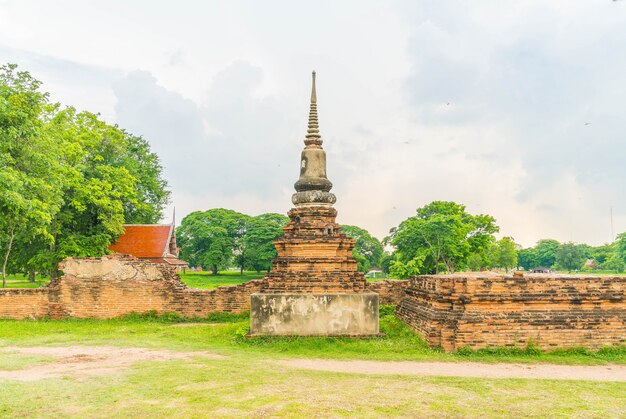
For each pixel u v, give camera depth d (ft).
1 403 29.40
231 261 254.68
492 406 29.58
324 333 54.44
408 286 65.62
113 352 48.39
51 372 38.52
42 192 83.15
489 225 176.65
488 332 48.78
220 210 254.06
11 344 53.11
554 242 428.56
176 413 27.63
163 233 134.51
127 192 120.57
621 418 27.55
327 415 27.43
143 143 158.92
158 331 62.08
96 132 120.78
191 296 72.74
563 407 29.55
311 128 62.03
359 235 282.77
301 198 59.57
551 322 49.03
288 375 37.47
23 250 110.01
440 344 49.65
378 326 55.01
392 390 33.04
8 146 73.51
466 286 49.75
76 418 26.84
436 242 159.22
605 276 51.72
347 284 55.98
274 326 54.39
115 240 119.96
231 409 28.35
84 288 72.64
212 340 55.57
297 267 56.75
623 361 46.39
